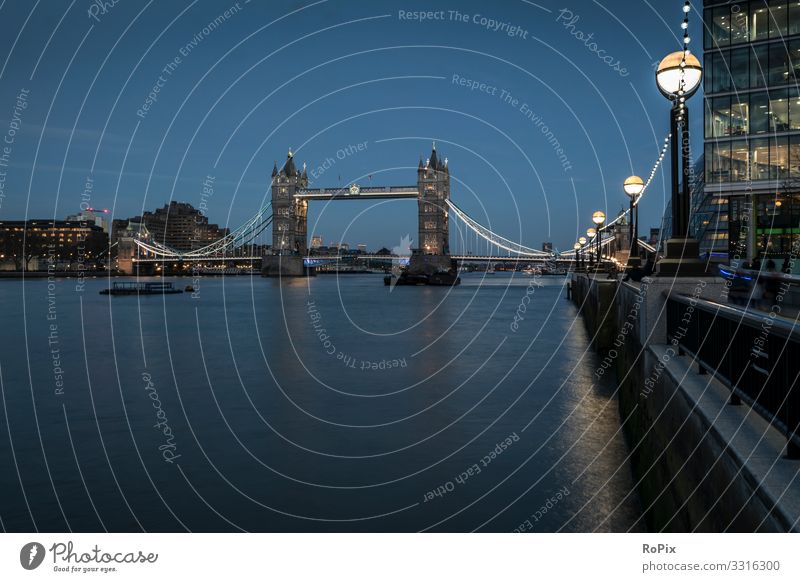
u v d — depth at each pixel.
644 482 9.96
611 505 10.90
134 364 27.31
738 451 4.37
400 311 61.16
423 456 14.05
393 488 12.12
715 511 4.86
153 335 39.47
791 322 4.33
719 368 6.28
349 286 144.75
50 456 14.11
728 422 5.10
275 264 182.50
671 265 10.00
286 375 24.45
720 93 39.19
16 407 18.97
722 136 39.19
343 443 15.14
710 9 39.44
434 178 164.25
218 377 24.06
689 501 5.91
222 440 15.43
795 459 4.17
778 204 37.47
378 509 11.14
